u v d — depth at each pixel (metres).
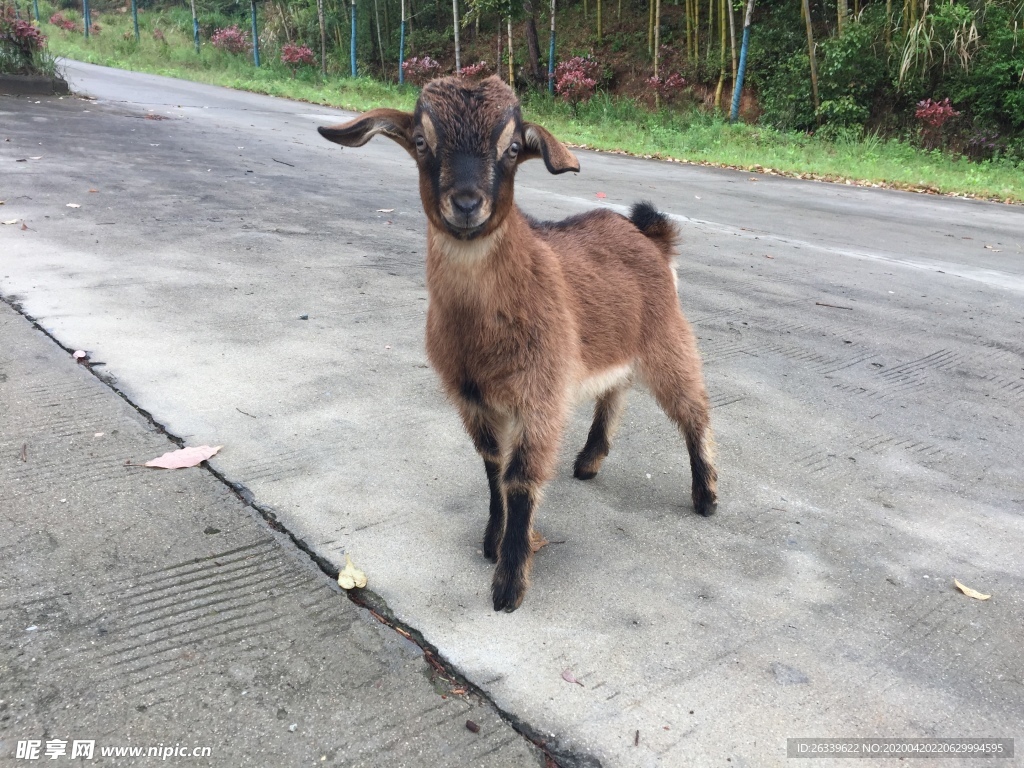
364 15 7.84
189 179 2.30
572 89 5.67
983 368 1.35
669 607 0.71
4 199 1.85
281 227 1.88
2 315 1.18
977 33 4.55
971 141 4.43
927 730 0.59
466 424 0.77
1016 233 2.55
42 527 0.74
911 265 2.02
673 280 0.93
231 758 0.53
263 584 0.70
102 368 1.06
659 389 0.91
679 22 6.25
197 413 0.98
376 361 1.18
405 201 2.29
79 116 3.32
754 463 0.99
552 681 0.61
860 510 0.89
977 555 0.82
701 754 0.55
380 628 0.66
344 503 0.83
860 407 1.17
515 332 0.70
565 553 0.79
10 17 3.94
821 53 5.04
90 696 0.57
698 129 4.64
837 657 0.66
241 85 6.10
